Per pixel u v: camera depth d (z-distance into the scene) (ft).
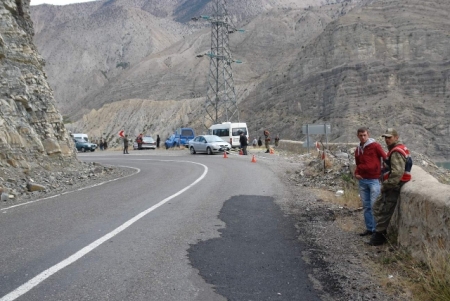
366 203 26.58
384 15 335.67
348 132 237.66
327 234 27.30
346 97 262.67
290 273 19.93
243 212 34.32
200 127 325.42
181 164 85.97
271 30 600.39
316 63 311.88
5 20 68.95
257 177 59.57
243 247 24.17
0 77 63.52
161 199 40.32
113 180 60.03
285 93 306.14
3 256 21.86
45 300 16.31
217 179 57.52
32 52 73.05
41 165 62.69
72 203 39.09
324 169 57.93
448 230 17.37
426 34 292.20
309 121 267.39
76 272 19.47
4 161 54.95
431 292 16.89
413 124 234.38
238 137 137.39
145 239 25.40
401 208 22.74
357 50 298.97
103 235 26.18
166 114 386.93
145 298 16.71
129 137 380.78
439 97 248.52
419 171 26.16
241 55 563.89
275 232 27.78
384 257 21.62
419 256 19.93
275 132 274.98
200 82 549.13
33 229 28.04
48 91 74.18
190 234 26.89
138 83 608.60
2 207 38.11
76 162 74.43
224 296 17.12
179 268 20.34
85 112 611.06
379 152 26.21
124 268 20.15
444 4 335.67
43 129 68.59
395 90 258.37
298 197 42.16
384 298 17.19
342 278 19.31
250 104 328.29
